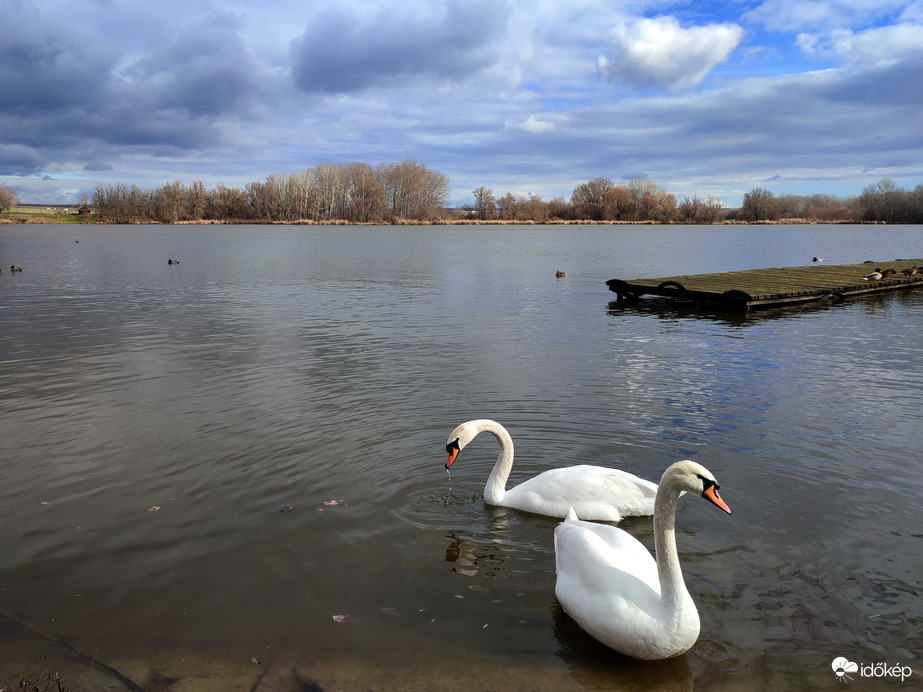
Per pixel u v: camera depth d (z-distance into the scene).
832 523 6.17
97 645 4.59
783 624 4.79
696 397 10.21
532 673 4.38
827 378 11.48
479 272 33.53
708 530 6.06
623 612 4.48
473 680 4.30
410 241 66.56
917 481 7.03
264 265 37.22
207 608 4.98
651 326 17.39
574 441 8.32
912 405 9.74
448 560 5.66
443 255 46.16
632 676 4.36
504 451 6.75
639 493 6.46
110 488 6.99
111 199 128.38
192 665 4.40
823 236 81.56
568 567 4.98
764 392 10.52
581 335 15.97
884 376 11.64
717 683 4.29
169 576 5.39
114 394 10.50
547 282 28.84
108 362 12.84
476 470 7.48
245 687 4.21
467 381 11.23
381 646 4.58
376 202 129.25
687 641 4.37
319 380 11.31
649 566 4.95
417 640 4.65
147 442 8.30
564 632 4.78
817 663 4.42
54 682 4.25
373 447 8.11
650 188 140.00
